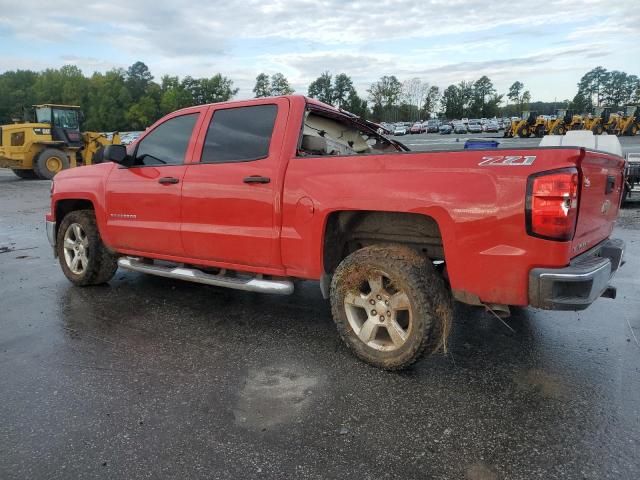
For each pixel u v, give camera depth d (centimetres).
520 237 281
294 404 297
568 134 874
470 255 296
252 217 384
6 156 1838
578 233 298
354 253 342
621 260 361
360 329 346
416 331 316
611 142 845
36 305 482
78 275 530
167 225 439
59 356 366
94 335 406
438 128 7319
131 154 472
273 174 373
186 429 273
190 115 445
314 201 351
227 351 373
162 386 321
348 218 360
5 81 11469
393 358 329
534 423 275
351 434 267
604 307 461
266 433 268
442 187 301
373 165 331
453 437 264
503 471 237
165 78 11606
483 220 289
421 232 349
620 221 887
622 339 388
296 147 379
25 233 896
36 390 316
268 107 400
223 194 398
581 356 359
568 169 269
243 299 497
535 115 4166
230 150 409
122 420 282
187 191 421
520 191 278
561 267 277
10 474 237
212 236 407
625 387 313
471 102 11850
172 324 430
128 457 249
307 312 458
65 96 10938
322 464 243
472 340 392
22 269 628
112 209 482
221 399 304
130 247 481
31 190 1606
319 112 444
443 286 327
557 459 245
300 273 372
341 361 354
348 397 305
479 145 796
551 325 420
